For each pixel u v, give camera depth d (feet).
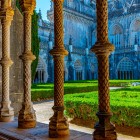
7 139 15.83
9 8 21.75
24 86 18.92
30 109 18.70
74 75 158.92
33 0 19.11
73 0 176.65
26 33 19.02
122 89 52.31
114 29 176.55
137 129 25.22
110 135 12.37
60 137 15.10
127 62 161.07
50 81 134.10
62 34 15.99
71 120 31.60
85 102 30.04
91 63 175.52
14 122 20.68
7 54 22.07
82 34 179.42
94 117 28.81
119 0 178.19
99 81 12.84
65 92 65.10
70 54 154.10
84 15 180.04
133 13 165.58
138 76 154.71
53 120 15.49
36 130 17.31
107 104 12.75
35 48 74.59
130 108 25.38
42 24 139.44
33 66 73.46
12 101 28.58
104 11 12.75
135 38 156.87
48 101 54.19
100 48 12.48
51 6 151.33
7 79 22.02
